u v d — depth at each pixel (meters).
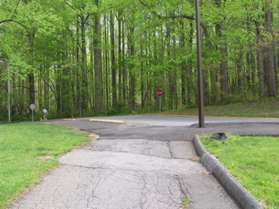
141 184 7.67
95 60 41.44
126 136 14.98
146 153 11.23
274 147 10.74
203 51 29.11
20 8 25.19
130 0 31.94
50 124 21.86
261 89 32.28
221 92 32.69
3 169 8.75
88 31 42.19
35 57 36.47
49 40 37.34
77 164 9.63
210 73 35.53
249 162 8.80
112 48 45.72
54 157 10.57
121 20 45.09
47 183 7.75
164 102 47.25
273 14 31.39
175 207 6.24
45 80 44.50
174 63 31.75
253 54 39.91
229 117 23.83
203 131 15.07
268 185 6.82
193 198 6.72
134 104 46.03
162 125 19.05
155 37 37.44
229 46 30.00
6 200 6.53
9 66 27.22
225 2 28.41
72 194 6.98
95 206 6.30
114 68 45.50
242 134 13.64
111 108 44.34
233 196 6.68
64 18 36.59
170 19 30.70
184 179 8.09
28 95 45.97
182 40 35.03
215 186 7.51
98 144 13.10
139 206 6.29
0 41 26.81
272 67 31.14
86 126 20.00
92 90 46.91
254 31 29.59
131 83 46.50
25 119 40.78
